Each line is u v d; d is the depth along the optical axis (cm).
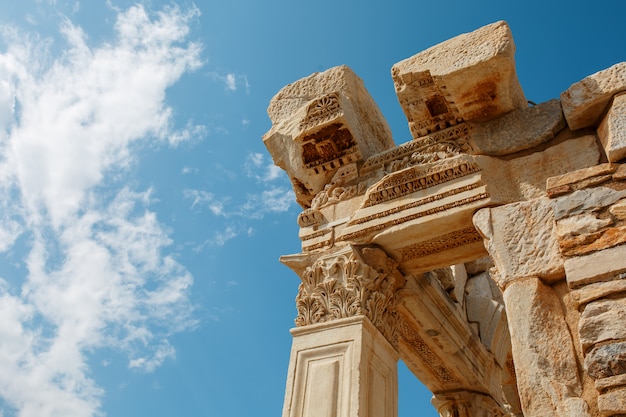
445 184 798
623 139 679
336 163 930
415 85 844
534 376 599
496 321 1202
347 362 752
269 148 977
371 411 738
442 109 862
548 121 781
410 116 878
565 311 633
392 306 861
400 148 891
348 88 959
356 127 929
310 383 755
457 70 775
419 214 795
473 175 780
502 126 815
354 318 782
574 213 662
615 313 582
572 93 752
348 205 884
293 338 806
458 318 1045
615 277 602
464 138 837
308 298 831
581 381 583
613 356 559
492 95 798
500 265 684
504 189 762
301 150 938
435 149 855
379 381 780
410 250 842
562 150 756
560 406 575
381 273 838
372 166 903
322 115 913
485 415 1085
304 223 906
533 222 693
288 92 1005
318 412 724
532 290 646
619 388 545
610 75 733
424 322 962
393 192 830
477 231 764
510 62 755
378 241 828
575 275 620
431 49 832
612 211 642
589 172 681
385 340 816
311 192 952
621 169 665
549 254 662
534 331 623
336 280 826
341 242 856
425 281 956
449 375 1083
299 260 865
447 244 822
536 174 756
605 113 731
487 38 779
